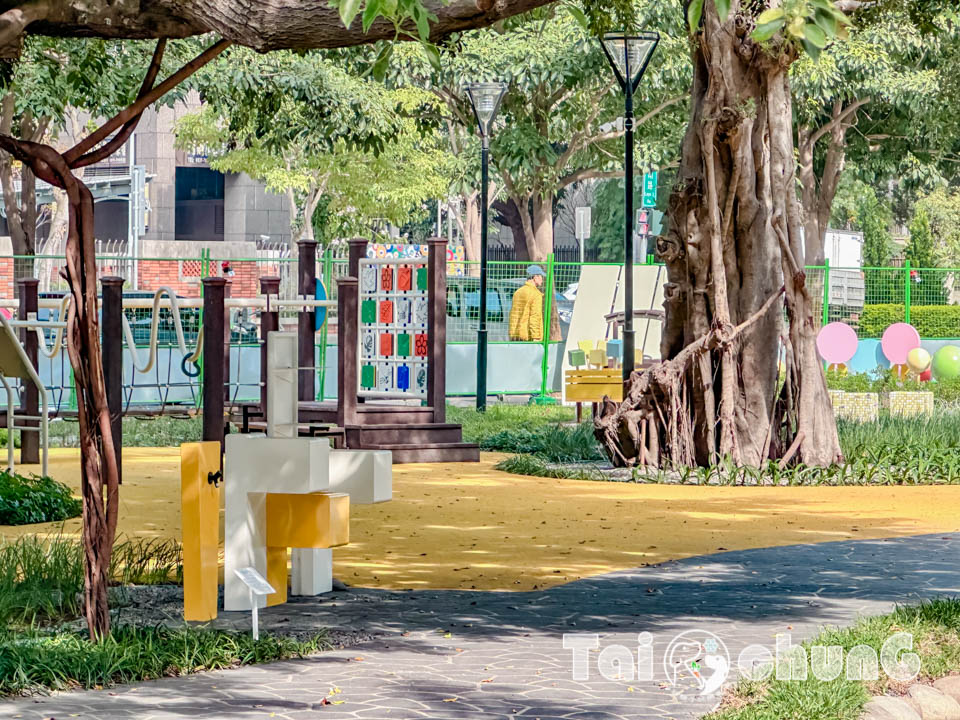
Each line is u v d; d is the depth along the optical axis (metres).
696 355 19.27
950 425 22.80
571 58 39.03
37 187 61.06
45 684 7.19
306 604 9.74
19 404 21.06
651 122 44.72
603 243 68.75
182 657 7.73
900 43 41.34
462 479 18.61
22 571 10.10
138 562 10.69
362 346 22.33
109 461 8.24
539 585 10.70
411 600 9.95
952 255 66.44
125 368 26.23
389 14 5.71
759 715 6.59
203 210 73.50
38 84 26.53
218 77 28.14
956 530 14.16
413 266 21.62
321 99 29.62
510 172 44.28
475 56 38.72
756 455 19.27
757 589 10.47
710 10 18.66
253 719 6.62
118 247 55.78
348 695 7.11
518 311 32.41
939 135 45.53
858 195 64.25
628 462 19.53
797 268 19.23
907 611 9.17
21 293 19.45
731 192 19.09
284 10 7.93
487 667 7.78
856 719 6.65
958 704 7.32
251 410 20.52
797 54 18.67
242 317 28.50
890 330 33.31
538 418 26.86
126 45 26.81
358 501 9.72
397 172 49.16
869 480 18.83
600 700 7.04
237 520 9.37
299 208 56.56
